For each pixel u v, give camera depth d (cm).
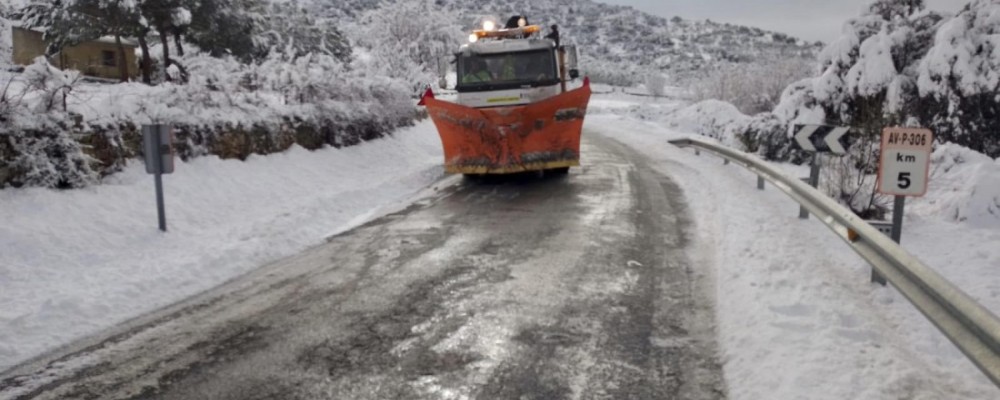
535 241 712
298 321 474
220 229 790
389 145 1642
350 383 371
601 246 686
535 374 380
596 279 568
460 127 1124
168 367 398
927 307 367
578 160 1144
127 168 899
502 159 1124
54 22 2308
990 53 1277
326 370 389
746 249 645
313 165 1235
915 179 548
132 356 416
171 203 843
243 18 2747
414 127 2039
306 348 423
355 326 461
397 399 350
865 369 362
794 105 1612
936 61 1321
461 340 432
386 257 659
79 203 749
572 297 519
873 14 1555
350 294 537
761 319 450
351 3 12550
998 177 777
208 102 1087
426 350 416
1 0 2953
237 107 1146
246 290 557
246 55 2805
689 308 493
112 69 3094
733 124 1869
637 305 500
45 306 491
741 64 3622
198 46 2759
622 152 1750
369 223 845
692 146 1812
